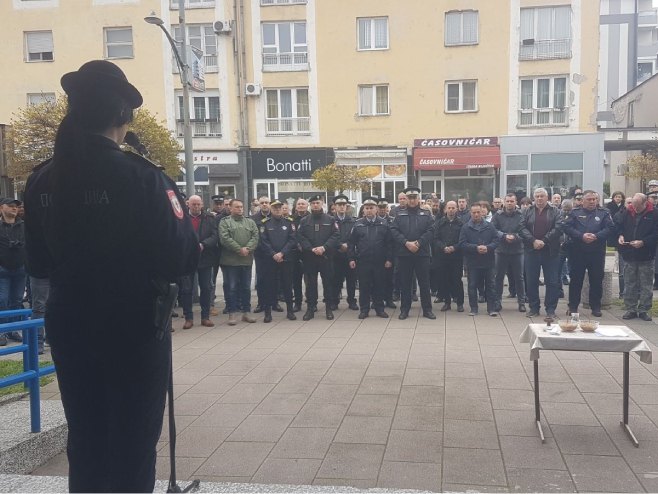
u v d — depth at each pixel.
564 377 5.73
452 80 22.77
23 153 14.25
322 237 9.04
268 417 4.82
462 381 5.68
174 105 23.64
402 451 4.08
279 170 23.70
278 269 9.99
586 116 22.27
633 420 4.58
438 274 10.11
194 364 6.59
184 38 11.82
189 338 8.02
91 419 2.20
